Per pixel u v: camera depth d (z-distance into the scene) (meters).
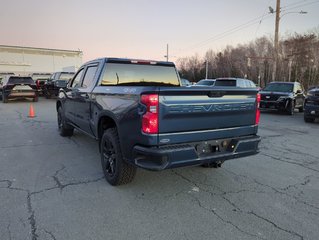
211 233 3.09
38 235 2.99
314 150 6.94
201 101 3.67
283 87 15.51
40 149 6.46
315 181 4.75
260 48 64.25
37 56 41.19
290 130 9.90
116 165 4.14
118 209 3.59
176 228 3.18
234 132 4.12
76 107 6.25
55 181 4.48
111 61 5.29
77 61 43.66
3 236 2.96
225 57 78.38
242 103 4.14
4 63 39.41
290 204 3.84
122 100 3.90
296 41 51.56
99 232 3.07
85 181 4.50
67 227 3.15
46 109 15.06
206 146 3.83
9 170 4.98
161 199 3.91
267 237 3.03
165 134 3.48
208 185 4.45
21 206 3.61
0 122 10.49
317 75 50.44
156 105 3.38
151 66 5.73
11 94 18.47
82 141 7.30
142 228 3.17
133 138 3.65
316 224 3.32
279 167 5.47
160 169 3.39
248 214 3.53
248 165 5.54
